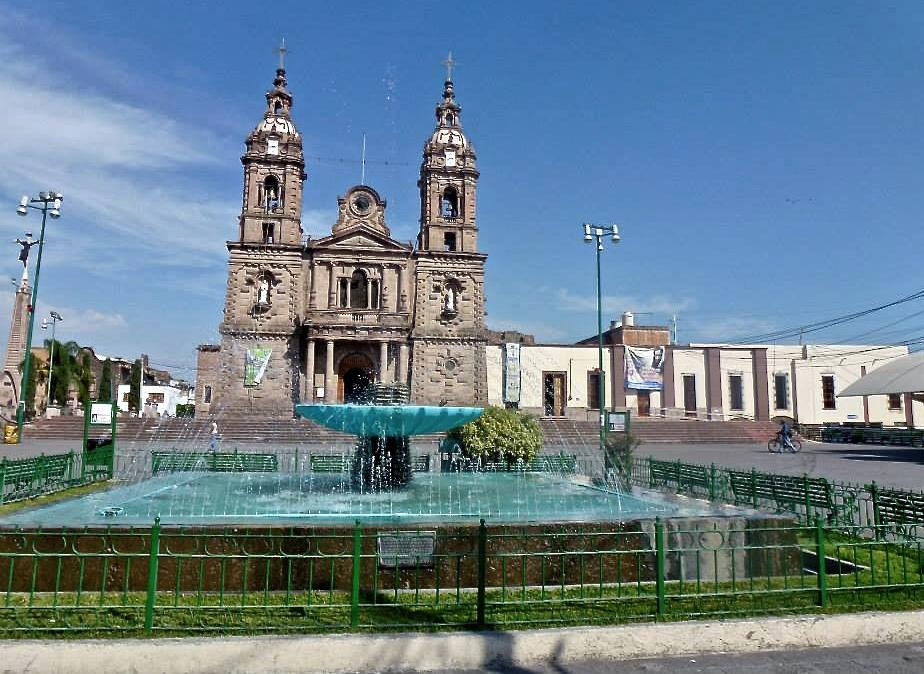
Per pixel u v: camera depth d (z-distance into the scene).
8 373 56.59
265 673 6.38
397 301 52.44
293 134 53.28
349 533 8.85
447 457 20.59
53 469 15.76
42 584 8.42
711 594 8.04
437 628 6.95
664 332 62.28
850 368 59.16
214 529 8.72
